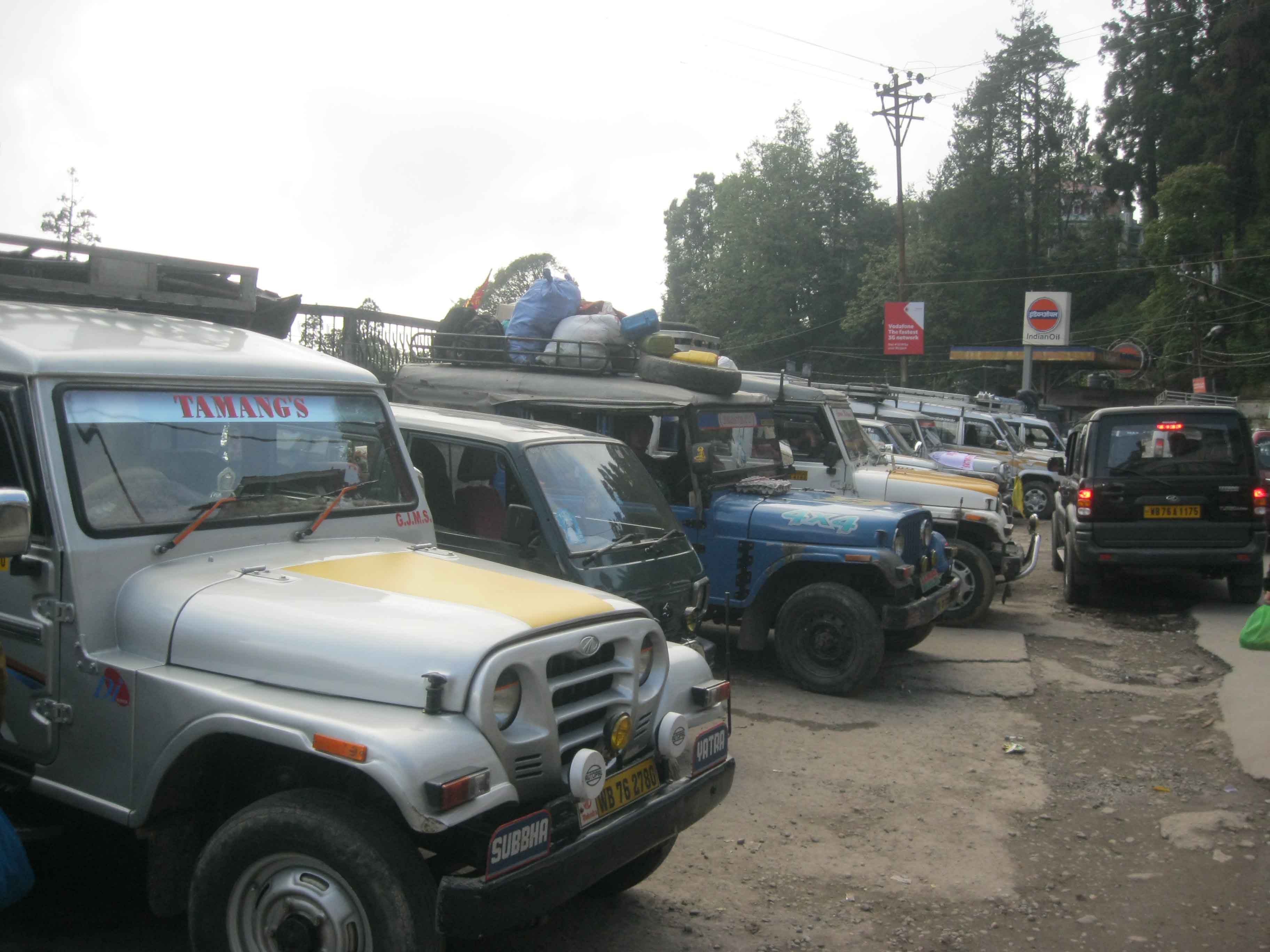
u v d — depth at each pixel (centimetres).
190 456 355
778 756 598
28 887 319
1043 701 725
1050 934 397
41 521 322
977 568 954
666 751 340
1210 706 704
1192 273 4316
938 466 1470
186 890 320
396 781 260
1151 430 1004
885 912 413
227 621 308
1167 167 4541
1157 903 423
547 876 282
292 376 394
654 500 618
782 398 919
